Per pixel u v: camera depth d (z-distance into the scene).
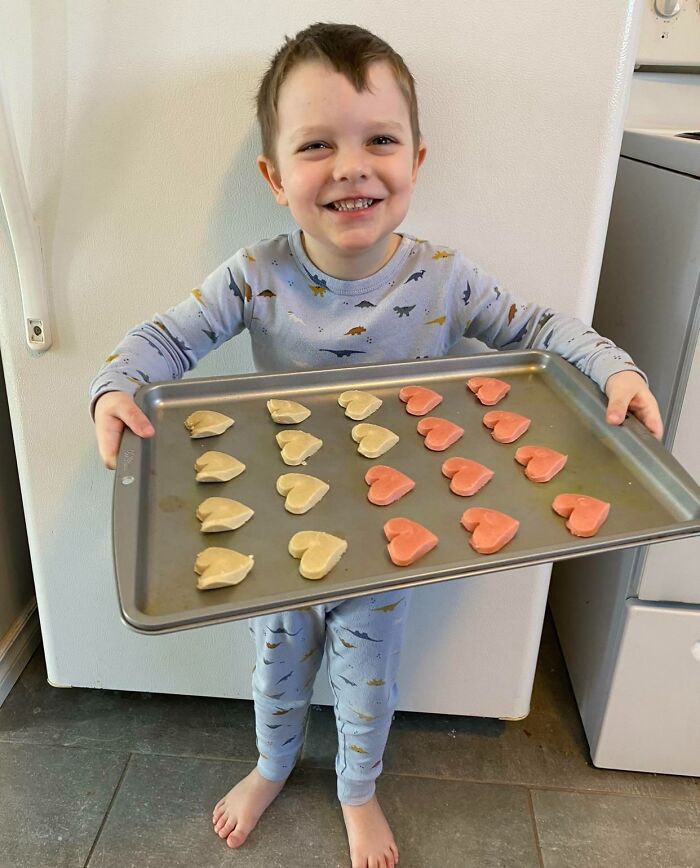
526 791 1.07
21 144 0.82
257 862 0.96
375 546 0.62
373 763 0.97
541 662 1.29
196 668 1.14
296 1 0.76
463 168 0.82
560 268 0.86
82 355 0.92
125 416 0.68
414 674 1.12
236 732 1.15
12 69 0.79
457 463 0.70
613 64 0.77
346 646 0.89
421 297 0.81
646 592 0.96
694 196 0.80
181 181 0.84
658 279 0.90
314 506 0.66
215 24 0.77
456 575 0.56
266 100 0.72
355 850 0.96
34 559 1.06
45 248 0.87
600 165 0.81
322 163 0.69
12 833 0.99
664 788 1.07
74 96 0.80
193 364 0.84
